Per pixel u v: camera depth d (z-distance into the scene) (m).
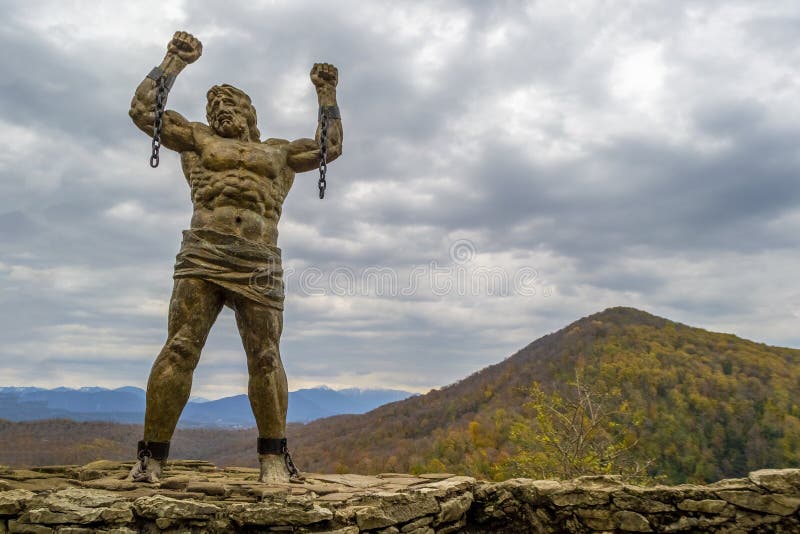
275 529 5.57
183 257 7.32
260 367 7.36
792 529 6.31
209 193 7.59
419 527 6.28
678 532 6.61
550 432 15.29
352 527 5.71
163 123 7.79
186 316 7.15
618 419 28.11
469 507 7.09
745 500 6.48
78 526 5.37
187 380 7.07
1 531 5.38
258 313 7.41
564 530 6.96
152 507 5.53
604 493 6.88
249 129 8.34
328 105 8.58
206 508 5.62
